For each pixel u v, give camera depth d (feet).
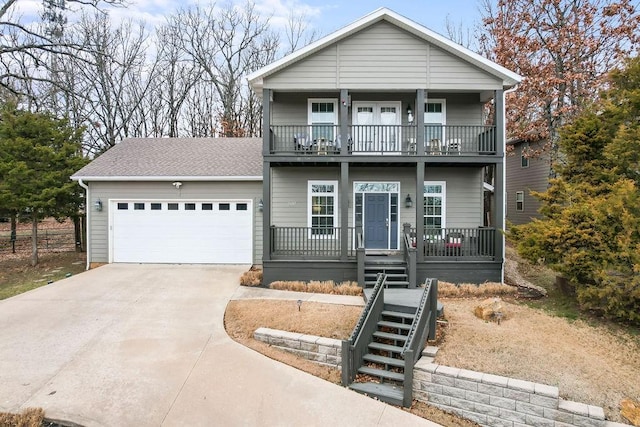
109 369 19.93
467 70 37.60
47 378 19.02
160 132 99.09
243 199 44.27
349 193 43.11
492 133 38.75
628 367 20.29
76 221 58.03
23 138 49.44
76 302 30.42
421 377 19.40
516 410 17.49
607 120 33.14
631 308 25.81
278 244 42.45
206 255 44.52
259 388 18.74
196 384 18.76
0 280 42.50
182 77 100.42
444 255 37.37
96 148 86.12
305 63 37.73
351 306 28.73
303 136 41.19
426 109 42.93
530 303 31.17
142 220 44.68
